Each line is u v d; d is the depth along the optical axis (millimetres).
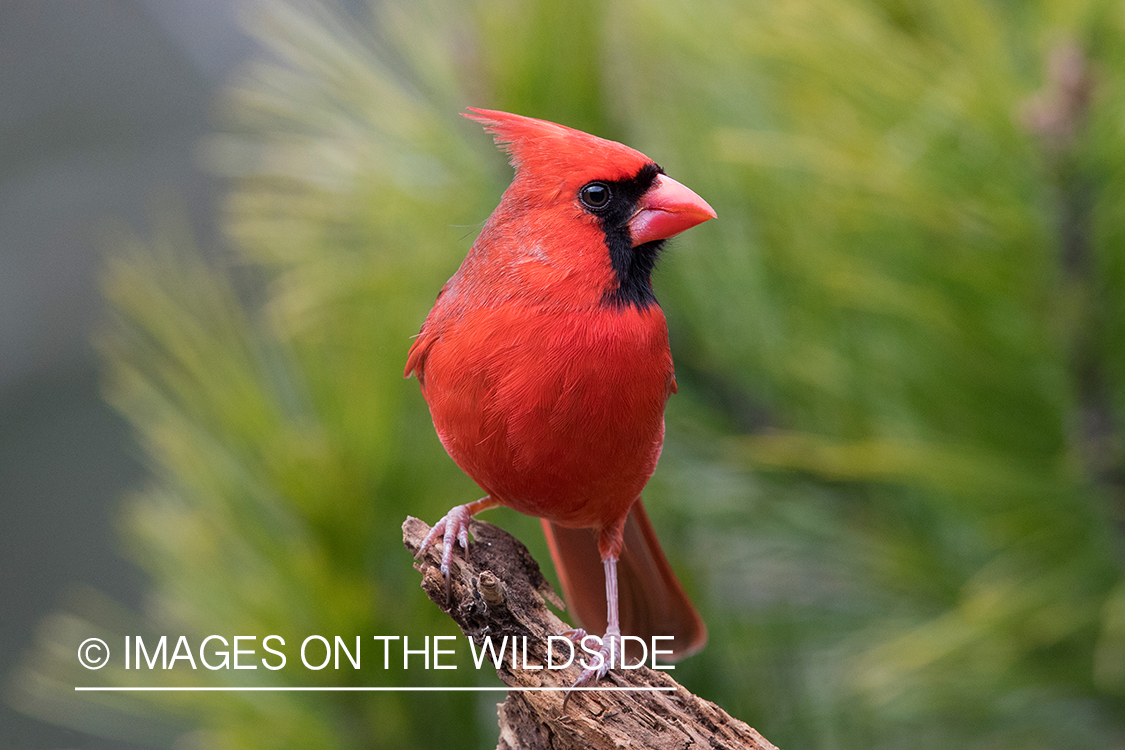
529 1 5539
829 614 5465
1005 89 4340
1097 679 4875
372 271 5398
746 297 5289
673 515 5652
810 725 5281
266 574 5195
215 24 17125
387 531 5133
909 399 5043
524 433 4355
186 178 17031
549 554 5730
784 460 5082
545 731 4000
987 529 4941
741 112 5332
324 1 6488
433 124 5668
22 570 15656
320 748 5137
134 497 5926
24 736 11984
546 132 4555
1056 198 4406
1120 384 4691
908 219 4613
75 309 16781
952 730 5270
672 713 3912
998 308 4738
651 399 4391
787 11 4762
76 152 17406
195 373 5207
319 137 5844
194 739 5445
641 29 5477
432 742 5207
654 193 4430
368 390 5129
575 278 4359
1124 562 4785
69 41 17812
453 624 5145
